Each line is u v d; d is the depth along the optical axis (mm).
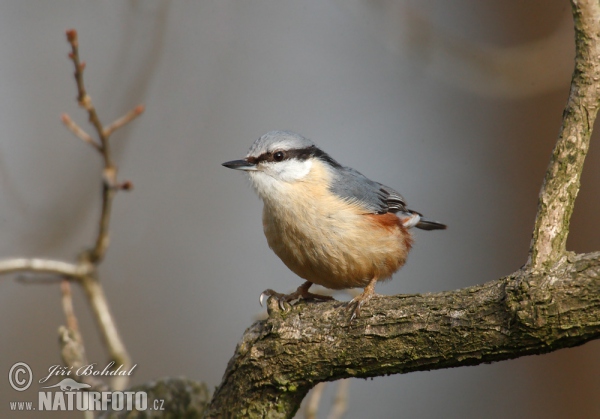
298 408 7492
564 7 18406
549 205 6094
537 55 15844
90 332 16031
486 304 6195
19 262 9836
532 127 18078
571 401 15547
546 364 15859
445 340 6367
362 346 6781
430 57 15750
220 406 7535
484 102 18609
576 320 5723
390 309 6742
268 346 7184
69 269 10008
